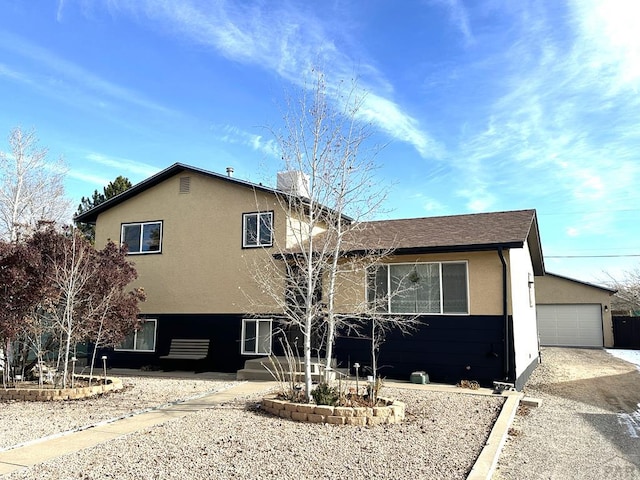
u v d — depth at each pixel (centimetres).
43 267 1088
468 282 1238
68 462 579
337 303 1336
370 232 1470
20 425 769
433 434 730
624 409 1025
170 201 1658
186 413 853
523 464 646
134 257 1677
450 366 1228
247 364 1364
